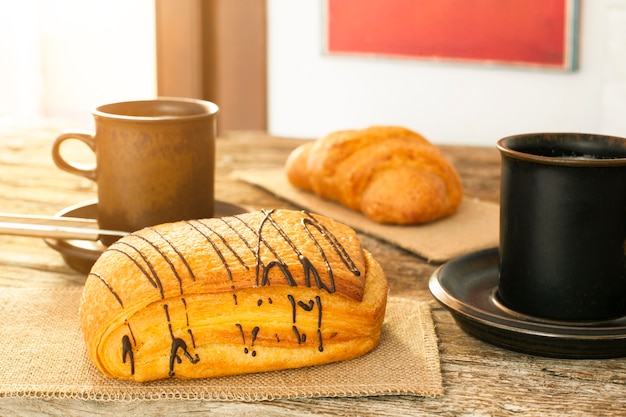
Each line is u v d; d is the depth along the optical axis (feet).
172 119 3.05
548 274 2.73
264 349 2.64
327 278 2.64
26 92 9.41
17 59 9.13
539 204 2.71
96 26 9.34
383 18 7.25
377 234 3.43
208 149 3.15
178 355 2.61
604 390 2.59
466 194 3.86
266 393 2.57
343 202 3.66
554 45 6.82
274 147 4.50
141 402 2.58
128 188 3.08
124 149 3.06
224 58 7.64
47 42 9.52
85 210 3.40
